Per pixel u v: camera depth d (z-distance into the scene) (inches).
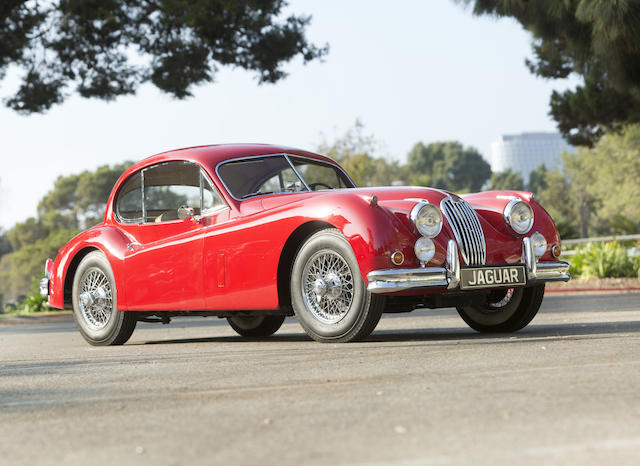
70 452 138.3
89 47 1016.2
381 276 295.4
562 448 126.0
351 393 187.8
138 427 157.6
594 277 969.5
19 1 913.5
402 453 127.0
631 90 802.8
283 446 135.3
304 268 318.7
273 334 442.3
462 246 312.7
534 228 336.2
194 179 365.1
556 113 1147.3
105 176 6112.2
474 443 131.9
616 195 4220.0
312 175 384.5
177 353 319.0
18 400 202.5
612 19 676.7
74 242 414.9
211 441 141.4
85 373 257.0
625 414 150.1
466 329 394.9
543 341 290.8
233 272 337.1
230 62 1036.5
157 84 994.7
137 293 376.2
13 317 966.4
